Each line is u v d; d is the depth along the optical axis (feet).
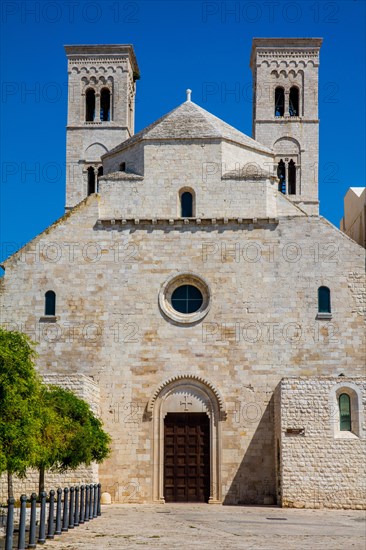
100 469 174.50
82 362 178.81
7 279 182.91
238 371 177.17
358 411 164.14
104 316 180.45
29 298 181.88
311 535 112.98
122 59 303.89
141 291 181.16
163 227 183.52
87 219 184.44
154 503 172.45
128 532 113.70
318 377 165.68
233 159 190.49
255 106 299.99
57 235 184.14
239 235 182.70
